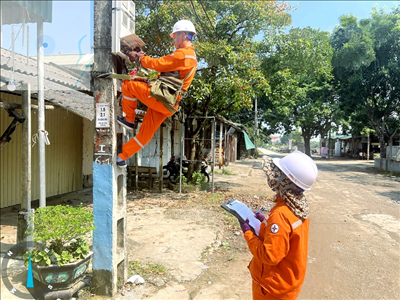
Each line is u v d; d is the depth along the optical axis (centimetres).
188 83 304
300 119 3108
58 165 884
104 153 343
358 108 2195
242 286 400
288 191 216
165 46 931
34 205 764
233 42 1023
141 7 951
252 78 948
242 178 1440
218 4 998
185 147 1120
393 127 2511
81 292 355
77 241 366
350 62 1844
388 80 1958
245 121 3173
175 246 523
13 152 732
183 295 370
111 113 338
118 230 382
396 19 1806
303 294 392
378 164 2083
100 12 331
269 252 204
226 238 577
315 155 4950
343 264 484
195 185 1030
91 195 899
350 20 1866
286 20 1041
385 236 623
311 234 623
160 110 296
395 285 419
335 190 1180
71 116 930
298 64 1085
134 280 389
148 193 974
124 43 341
